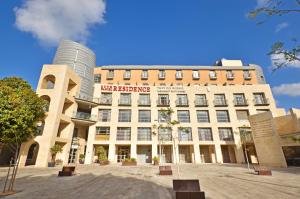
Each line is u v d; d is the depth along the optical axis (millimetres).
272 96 35312
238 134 32906
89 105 34906
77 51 39500
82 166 25688
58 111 27500
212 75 41500
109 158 31297
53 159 27641
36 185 11078
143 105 35188
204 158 34125
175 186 7469
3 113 18328
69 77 31578
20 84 23484
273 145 24281
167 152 33938
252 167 23391
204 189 10047
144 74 41125
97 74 41344
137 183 11891
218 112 35312
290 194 8625
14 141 19344
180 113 35188
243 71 42125
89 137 32312
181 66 42219
